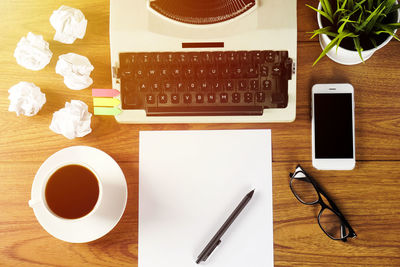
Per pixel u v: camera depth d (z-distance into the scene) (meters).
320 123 0.72
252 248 0.72
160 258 0.72
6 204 0.73
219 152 0.73
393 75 0.73
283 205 0.73
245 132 0.73
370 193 0.73
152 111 0.71
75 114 0.70
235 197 0.73
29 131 0.74
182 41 0.71
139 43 0.71
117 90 0.71
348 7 0.66
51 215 0.67
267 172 0.73
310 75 0.74
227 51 0.71
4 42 0.74
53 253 0.73
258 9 0.71
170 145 0.73
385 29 0.63
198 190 0.73
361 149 0.73
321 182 0.73
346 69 0.74
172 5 0.71
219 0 0.70
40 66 0.72
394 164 0.73
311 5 0.74
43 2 0.74
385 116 0.73
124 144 0.74
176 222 0.73
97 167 0.69
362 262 0.72
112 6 0.71
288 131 0.74
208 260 0.72
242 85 0.71
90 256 0.73
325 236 0.72
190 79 0.71
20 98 0.71
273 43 0.71
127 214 0.73
